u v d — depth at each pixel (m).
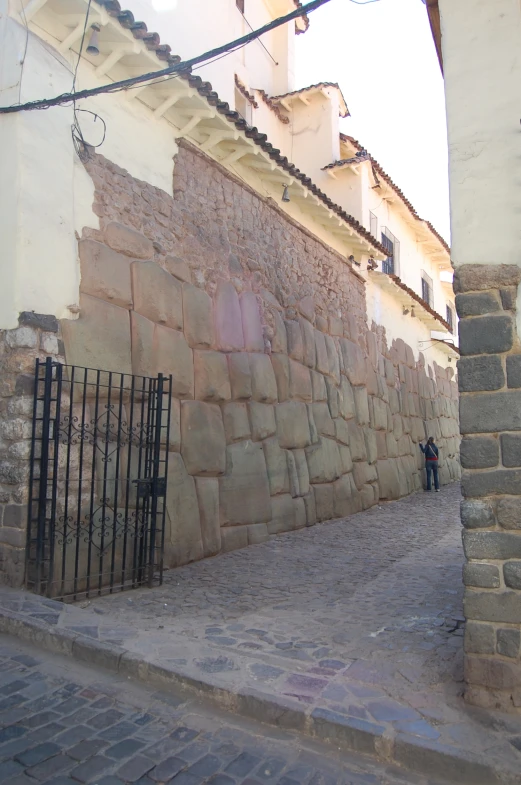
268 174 9.16
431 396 18.77
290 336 9.80
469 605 3.39
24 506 5.10
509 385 3.37
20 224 5.24
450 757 2.91
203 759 2.99
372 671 3.81
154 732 3.22
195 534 6.90
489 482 3.38
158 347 6.66
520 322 3.38
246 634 4.48
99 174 6.18
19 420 5.10
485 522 3.37
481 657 3.35
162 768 2.90
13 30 5.45
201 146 7.94
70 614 4.60
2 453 5.19
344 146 14.71
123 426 6.06
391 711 3.30
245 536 7.84
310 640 4.38
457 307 3.53
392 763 3.02
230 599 5.43
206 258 7.84
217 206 8.23
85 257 5.87
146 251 6.70
